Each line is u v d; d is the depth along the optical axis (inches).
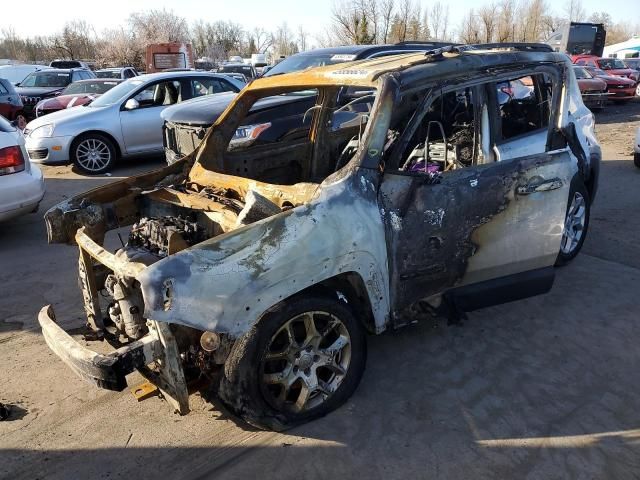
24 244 247.4
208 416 127.3
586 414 123.2
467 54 144.6
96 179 387.5
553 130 162.6
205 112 297.6
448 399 129.9
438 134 162.2
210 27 2699.3
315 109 183.8
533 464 109.2
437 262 134.6
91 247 126.6
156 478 109.3
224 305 105.2
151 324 106.3
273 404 116.7
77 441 120.8
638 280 189.0
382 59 151.5
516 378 137.3
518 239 146.2
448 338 156.3
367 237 121.5
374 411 126.0
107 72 832.9
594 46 1162.6
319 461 111.7
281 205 130.8
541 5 1811.0
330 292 121.3
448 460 111.0
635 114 748.6
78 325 170.1
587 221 203.5
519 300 167.2
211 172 158.2
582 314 167.3
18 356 155.1
